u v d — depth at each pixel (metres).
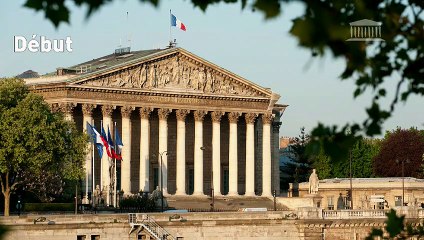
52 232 142.50
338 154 16.78
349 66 15.71
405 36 16.39
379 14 16.22
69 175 174.12
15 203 178.62
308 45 14.45
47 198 177.38
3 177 169.12
